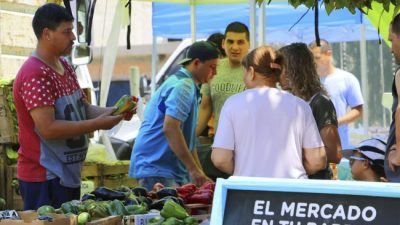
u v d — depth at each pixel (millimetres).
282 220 3639
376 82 15711
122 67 24453
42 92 6230
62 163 6441
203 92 8789
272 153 5590
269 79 5730
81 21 8023
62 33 6344
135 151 7777
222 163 5668
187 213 5770
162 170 7633
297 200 3635
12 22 10695
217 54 7695
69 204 5547
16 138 7980
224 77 8719
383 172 6699
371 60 15773
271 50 5762
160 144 7664
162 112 7637
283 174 5590
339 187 3561
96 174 8672
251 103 5637
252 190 3723
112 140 13938
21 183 6500
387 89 15633
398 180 5949
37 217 5207
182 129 7602
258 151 5598
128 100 6543
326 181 3604
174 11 13047
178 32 13156
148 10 23172
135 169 7742
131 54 24453
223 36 9781
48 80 6285
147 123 7730
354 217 3523
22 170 6461
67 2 6836
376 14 9641
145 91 19516
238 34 8648
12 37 10695
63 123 6266
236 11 12938
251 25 8562
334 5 6031
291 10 12820
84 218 5254
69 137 6316
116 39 10867
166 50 24844
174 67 19109
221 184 3766
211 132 8961
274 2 12727
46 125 6230
